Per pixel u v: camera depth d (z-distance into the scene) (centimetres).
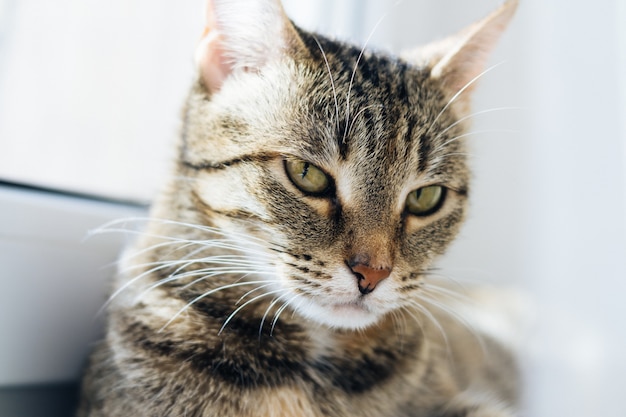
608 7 31
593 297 31
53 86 28
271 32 24
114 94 30
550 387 32
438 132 25
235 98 24
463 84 26
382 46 30
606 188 31
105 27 29
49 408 27
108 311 25
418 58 27
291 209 23
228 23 24
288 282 23
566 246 32
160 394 22
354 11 35
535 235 34
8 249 25
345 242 23
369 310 23
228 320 23
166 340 23
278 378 23
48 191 28
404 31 35
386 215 23
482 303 33
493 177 35
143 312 23
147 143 30
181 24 31
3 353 26
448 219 26
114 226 28
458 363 30
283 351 23
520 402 31
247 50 24
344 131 23
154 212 26
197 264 24
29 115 27
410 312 25
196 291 23
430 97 25
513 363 32
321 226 23
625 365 30
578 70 32
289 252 23
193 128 24
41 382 27
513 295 34
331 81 23
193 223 24
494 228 35
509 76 34
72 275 27
